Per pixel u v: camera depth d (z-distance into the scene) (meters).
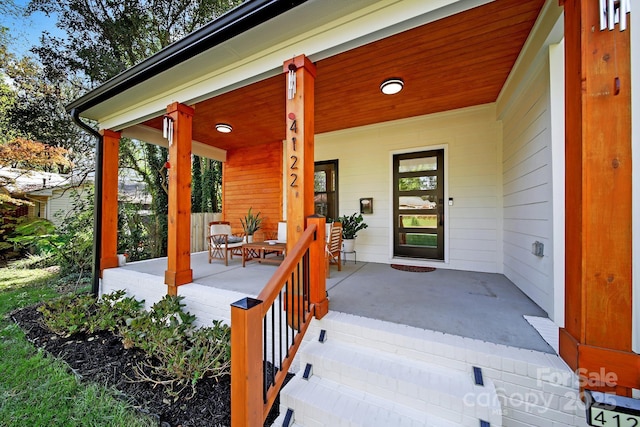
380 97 3.59
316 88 3.29
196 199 8.70
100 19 7.10
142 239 6.96
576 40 1.40
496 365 1.56
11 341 2.89
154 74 2.82
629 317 1.27
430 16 1.78
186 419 1.78
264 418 1.38
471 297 2.64
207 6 7.22
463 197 4.03
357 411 1.55
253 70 2.46
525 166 2.72
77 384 2.16
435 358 1.72
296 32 2.17
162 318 2.86
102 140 4.02
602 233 1.31
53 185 8.09
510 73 2.95
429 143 4.25
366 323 2.00
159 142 4.89
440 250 4.25
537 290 2.41
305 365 1.91
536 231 2.42
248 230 5.54
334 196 5.09
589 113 1.32
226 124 4.69
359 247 4.82
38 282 5.38
